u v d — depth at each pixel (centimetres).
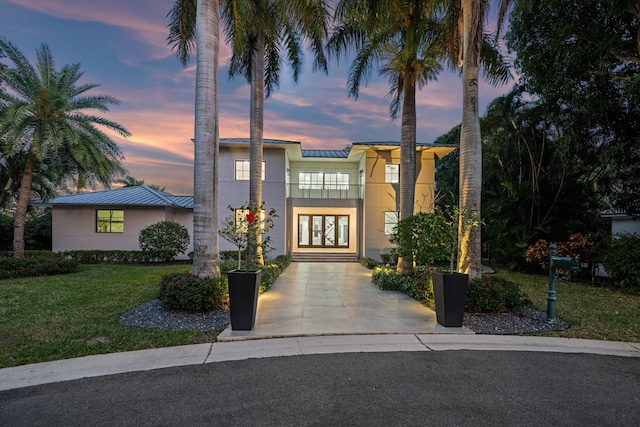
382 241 1580
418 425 259
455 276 517
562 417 273
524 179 1446
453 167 2053
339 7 772
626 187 1041
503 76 956
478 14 640
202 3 632
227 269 868
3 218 1708
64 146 1216
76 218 1560
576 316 605
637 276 862
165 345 436
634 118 907
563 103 1022
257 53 1070
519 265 1304
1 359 384
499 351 427
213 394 307
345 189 1792
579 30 811
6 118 1028
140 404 289
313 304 680
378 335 484
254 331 488
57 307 626
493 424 261
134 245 1571
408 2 852
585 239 1065
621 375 358
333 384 328
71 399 297
